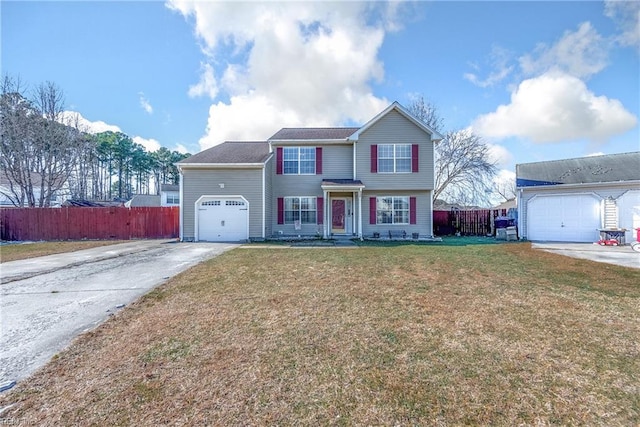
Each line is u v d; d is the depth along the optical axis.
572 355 3.15
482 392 2.54
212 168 14.84
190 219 14.88
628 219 12.70
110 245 13.45
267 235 15.33
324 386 2.65
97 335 3.75
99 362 3.10
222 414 2.29
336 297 5.21
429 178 15.62
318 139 16.08
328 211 16.12
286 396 2.51
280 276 6.73
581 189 13.68
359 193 15.20
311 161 16.27
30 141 22.19
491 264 8.09
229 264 8.11
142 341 3.57
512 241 14.41
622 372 2.82
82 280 6.52
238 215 14.89
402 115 15.78
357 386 2.64
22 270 7.67
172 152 53.91
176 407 2.38
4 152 21.42
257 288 5.78
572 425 2.14
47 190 24.47
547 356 3.14
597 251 10.57
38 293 5.57
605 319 4.13
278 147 16.23
